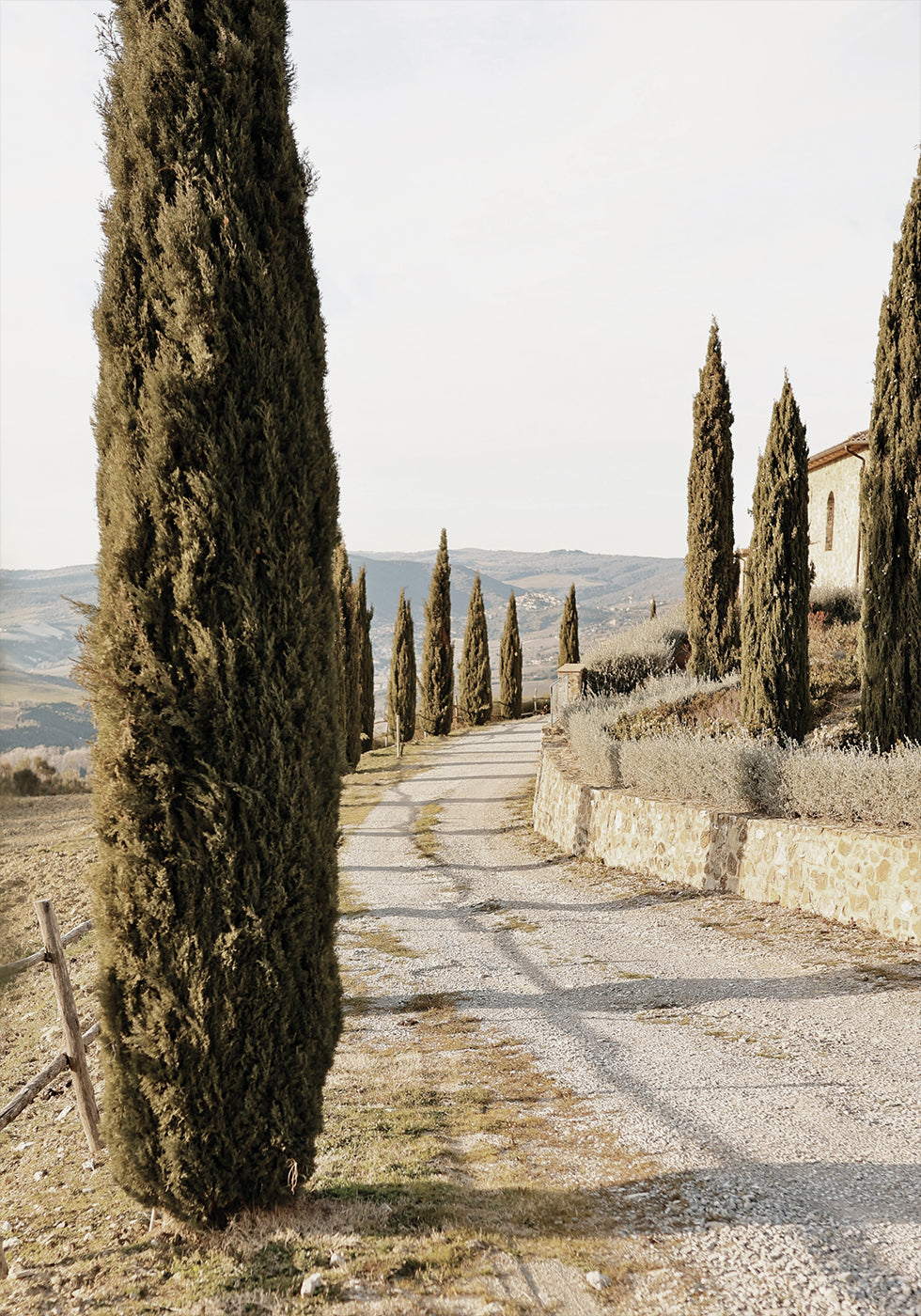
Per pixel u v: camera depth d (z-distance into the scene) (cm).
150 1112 421
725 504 2152
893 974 806
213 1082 416
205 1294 372
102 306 436
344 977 987
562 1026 764
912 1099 550
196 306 425
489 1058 693
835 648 1891
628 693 2577
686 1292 351
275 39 461
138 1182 425
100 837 428
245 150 442
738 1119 537
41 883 1644
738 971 877
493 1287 361
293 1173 435
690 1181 453
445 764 3312
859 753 1192
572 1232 405
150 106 432
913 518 1269
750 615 1474
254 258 438
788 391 1434
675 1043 695
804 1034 688
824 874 1023
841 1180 444
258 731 430
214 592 426
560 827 1767
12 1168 622
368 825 2194
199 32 443
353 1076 662
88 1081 609
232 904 421
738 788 1259
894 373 1302
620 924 1135
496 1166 487
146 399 426
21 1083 798
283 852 434
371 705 4097
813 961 877
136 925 421
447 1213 429
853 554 2419
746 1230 398
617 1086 610
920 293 1280
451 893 1437
